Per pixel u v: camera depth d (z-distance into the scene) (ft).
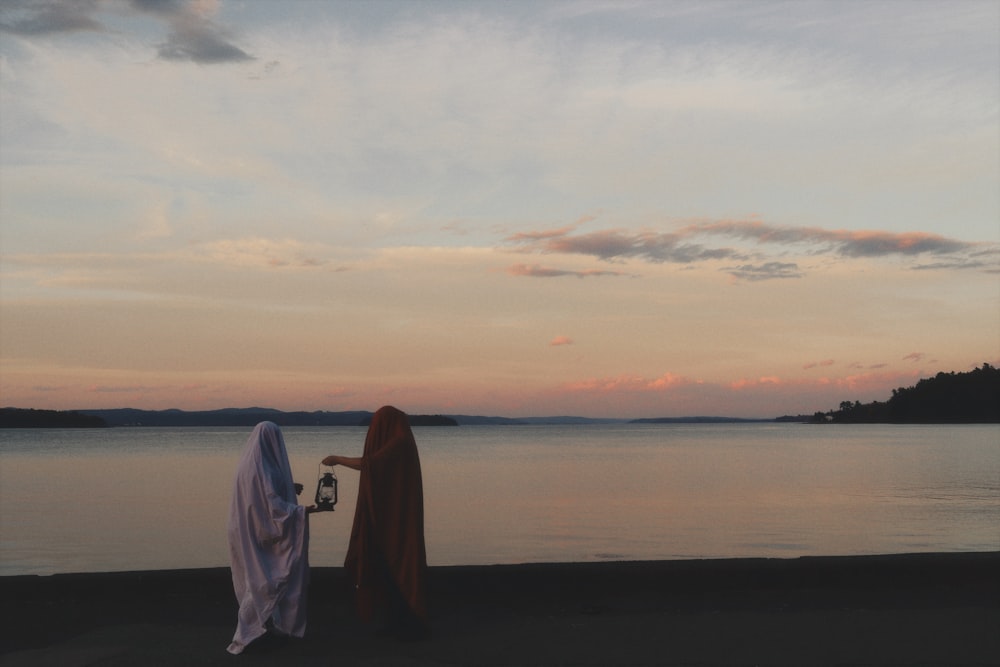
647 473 175.83
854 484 140.87
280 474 22.12
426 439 562.66
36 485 142.00
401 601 22.04
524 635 22.65
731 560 28.35
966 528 81.46
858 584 28.25
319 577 27.27
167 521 88.22
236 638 21.06
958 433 523.29
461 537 75.31
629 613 25.72
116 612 26.02
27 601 26.91
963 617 24.07
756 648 21.13
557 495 121.08
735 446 368.07
